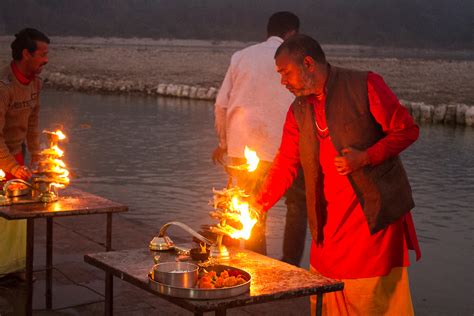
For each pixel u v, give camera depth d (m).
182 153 13.09
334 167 3.41
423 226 8.02
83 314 4.59
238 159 5.55
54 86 30.62
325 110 3.35
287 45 3.32
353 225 3.39
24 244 5.18
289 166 3.69
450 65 70.94
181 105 23.72
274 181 3.70
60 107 22.08
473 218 8.43
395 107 3.28
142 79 38.56
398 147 3.26
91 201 4.41
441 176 11.21
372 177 3.30
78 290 5.03
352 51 168.38
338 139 3.34
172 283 2.71
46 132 4.49
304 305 4.81
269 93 5.45
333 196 3.44
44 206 4.23
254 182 5.52
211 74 44.97
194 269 2.80
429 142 15.42
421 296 5.64
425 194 9.77
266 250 6.15
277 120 5.46
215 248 3.21
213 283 2.73
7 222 5.10
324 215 3.51
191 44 194.75
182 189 9.82
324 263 3.52
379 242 3.37
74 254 5.97
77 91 28.98
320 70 3.33
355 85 3.33
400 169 3.40
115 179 10.52
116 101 24.78
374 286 3.39
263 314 4.64
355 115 3.33
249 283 2.74
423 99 29.19
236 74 5.54
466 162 12.68
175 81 37.47
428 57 123.12
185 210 8.58
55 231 6.68
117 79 38.19
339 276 3.44
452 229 7.91
